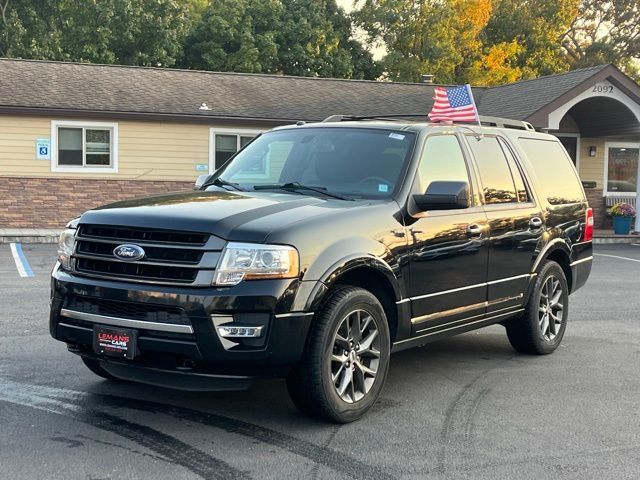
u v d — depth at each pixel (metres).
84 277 4.82
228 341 4.45
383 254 5.09
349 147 5.93
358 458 4.44
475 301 6.07
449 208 5.36
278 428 4.91
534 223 6.77
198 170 20.78
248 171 6.20
